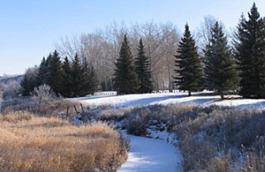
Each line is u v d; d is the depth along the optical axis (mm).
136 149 18734
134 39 96125
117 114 33188
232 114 19109
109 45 100312
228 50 49938
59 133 17875
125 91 64438
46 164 10039
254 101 42281
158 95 54531
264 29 48906
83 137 16453
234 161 10914
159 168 13523
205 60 64500
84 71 70312
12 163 9578
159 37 93438
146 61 68125
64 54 101188
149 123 27266
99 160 12531
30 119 26516
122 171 13055
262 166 8859
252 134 13742
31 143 13211
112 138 16703
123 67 64562
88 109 40312
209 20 87625
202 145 14031
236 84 48812
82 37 103000
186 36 55031
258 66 48062
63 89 68750
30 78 90375
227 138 15094
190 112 26688
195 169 11469
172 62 91812
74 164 10922
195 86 53562
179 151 17547
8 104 55094
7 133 15812
